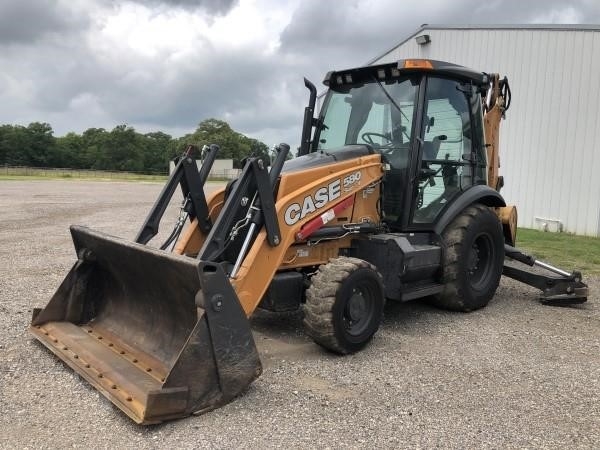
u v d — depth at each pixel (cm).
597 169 1380
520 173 1534
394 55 1881
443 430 340
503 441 329
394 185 556
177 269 364
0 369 409
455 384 411
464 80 602
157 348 411
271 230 441
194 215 514
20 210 1664
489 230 614
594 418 363
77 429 327
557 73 1443
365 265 467
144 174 8106
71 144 10681
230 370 359
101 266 477
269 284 449
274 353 468
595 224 1385
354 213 527
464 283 589
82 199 2194
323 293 446
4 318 531
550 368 450
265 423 341
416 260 531
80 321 482
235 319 360
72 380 393
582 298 658
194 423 338
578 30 1395
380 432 335
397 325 562
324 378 415
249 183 435
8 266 794
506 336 534
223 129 9919
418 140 542
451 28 1669
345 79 611
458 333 539
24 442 311
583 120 1402
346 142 604
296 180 475
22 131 10038
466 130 616
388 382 411
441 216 584
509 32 1531
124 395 348
